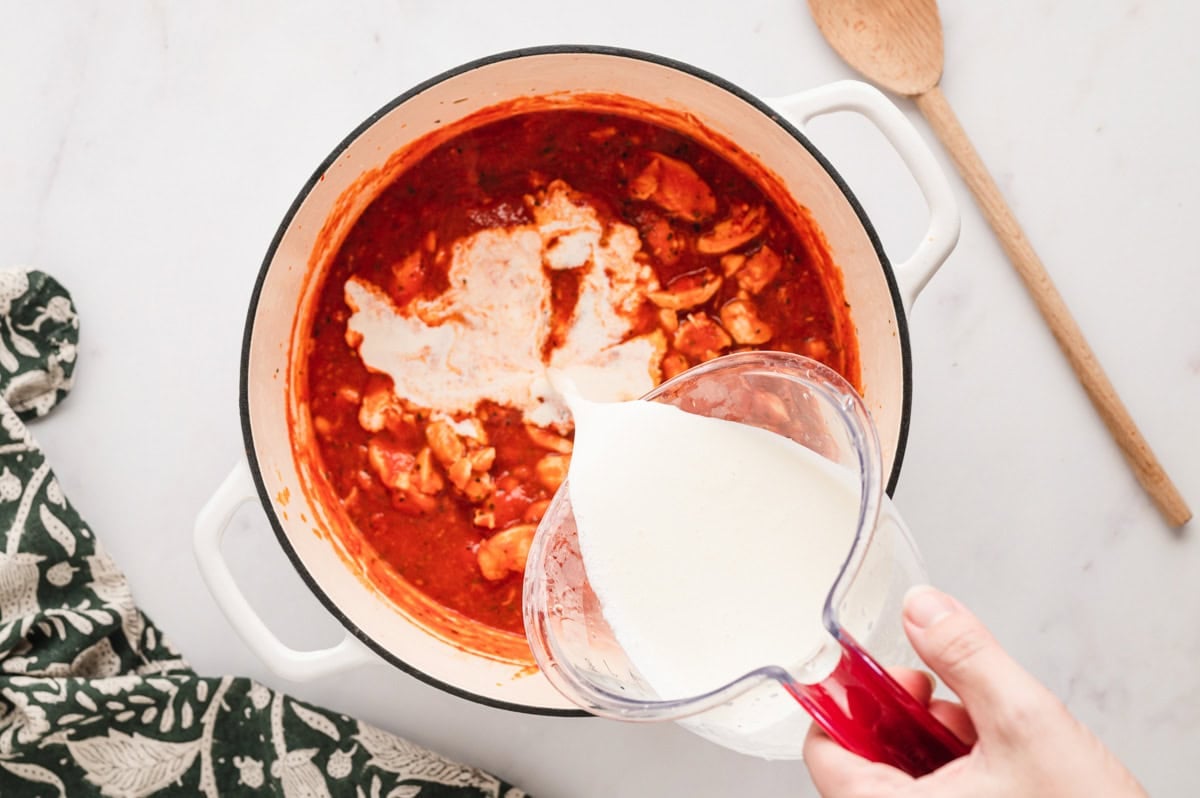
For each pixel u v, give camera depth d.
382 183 1.50
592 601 1.21
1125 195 1.62
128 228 1.63
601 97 1.47
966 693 0.95
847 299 1.45
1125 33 1.61
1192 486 1.62
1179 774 1.62
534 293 1.52
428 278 1.52
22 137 1.64
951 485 1.62
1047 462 1.62
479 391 1.51
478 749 1.63
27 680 1.51
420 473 1.51
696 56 1.60
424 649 1.49
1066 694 1.63
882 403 1.40
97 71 1.63
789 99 1.36
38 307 1.62
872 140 1.60
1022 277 1.60
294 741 1.58
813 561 1.12
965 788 0.92
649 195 1.51
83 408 1.64
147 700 1.55
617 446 1.26
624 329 1.51
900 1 1.59
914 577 1.10
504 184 1.52
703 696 0.95
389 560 1.53
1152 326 1.62
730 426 1.24
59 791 1.55
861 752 0.91
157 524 1.64
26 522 1.56
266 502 1.37
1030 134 1.62
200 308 1.64
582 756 1.64
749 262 1.50
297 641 1.62
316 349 1.53
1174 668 1.62
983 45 1.62
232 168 1.63
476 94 1.44
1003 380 1.62
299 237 1.43
